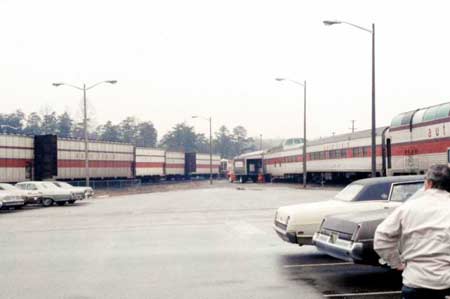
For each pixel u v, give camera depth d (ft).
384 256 14.17
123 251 40.81
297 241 34.60
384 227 14.02
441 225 13.30
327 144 171.63
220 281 29.50
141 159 230.07
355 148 145.79
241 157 273.75
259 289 27.45
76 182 166.91
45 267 34.50
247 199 112.27
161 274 31.65
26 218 75.87
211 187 201.46
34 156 156.04
